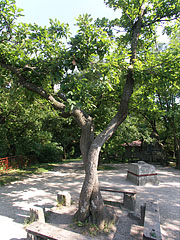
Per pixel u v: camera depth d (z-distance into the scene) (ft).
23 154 40.78
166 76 15.76
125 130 41.14
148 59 16.74
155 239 7.35
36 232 8.50
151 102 18.63
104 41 11.84
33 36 14.78
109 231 10.63
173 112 44.11
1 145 37.14
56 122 47.73
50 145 51.16
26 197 18.51
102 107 32.24
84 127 12.82
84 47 12.54
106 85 12.99
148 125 57.67
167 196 19.76
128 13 17.92
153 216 9.97
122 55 13.67
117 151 47.88
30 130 43.98
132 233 10.93
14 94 17.46
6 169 33.60
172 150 65.62
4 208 15.20
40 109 36.29
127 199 15.17
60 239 7.79
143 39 20.54
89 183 11.34
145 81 17.10
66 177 29.81
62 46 14.98
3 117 38.22
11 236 10.60
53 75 12.77
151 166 25.73
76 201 16.33
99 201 11.29
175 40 37.78
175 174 35.32
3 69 15.65
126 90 13.43
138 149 63.77
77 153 70.59
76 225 11.04
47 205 16.02
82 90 12.08
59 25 14.34
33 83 15.37
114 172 35.81
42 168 38.24
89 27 12.51
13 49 15.24
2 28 14.94
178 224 12.92
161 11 17.90
